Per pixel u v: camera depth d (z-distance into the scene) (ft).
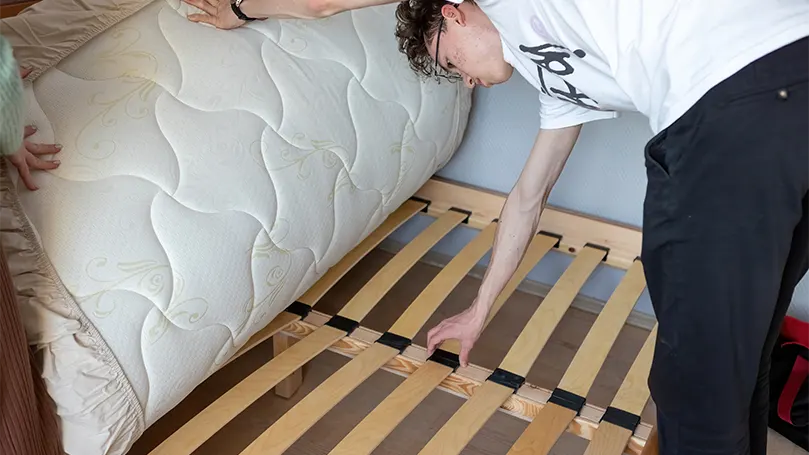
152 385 3.33
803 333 5.09
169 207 3.40
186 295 3.40
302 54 4.34
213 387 5.05
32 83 3.38
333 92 4.40
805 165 2.61
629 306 5.15
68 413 3.05
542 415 4.15
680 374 3.03
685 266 2.86
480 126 6.13
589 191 5.96
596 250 5.78
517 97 5.91
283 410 4.96
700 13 2.70
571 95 3.35
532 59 3.20
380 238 5.52
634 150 5.70
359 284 6.29
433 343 4.41
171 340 3.37
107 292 3.11
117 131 3.39
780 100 2.57
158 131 3.51
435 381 4.34
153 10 3.90
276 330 4.54
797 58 2.58
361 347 4.63
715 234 2.75
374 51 4.74
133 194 3.30
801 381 4.88
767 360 3.52
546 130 3.89
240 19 4.00
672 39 2.73
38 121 3.22
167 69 3.71
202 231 3.49
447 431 4.00
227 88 3.86
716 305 2.84
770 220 2.68
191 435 3.81
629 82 2.92
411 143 5.02
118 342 3.12
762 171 2.62
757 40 2.60
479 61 3.52
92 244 3.11
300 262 4.20
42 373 2.95
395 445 4.75
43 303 2.94
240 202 3.71
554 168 3.99
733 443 3.09
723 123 2.63
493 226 5.94
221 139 3.70
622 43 2.86
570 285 5.33
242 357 5.34
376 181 4.75
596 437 4.03
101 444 3.18
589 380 4.46
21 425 2.77
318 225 4.25
